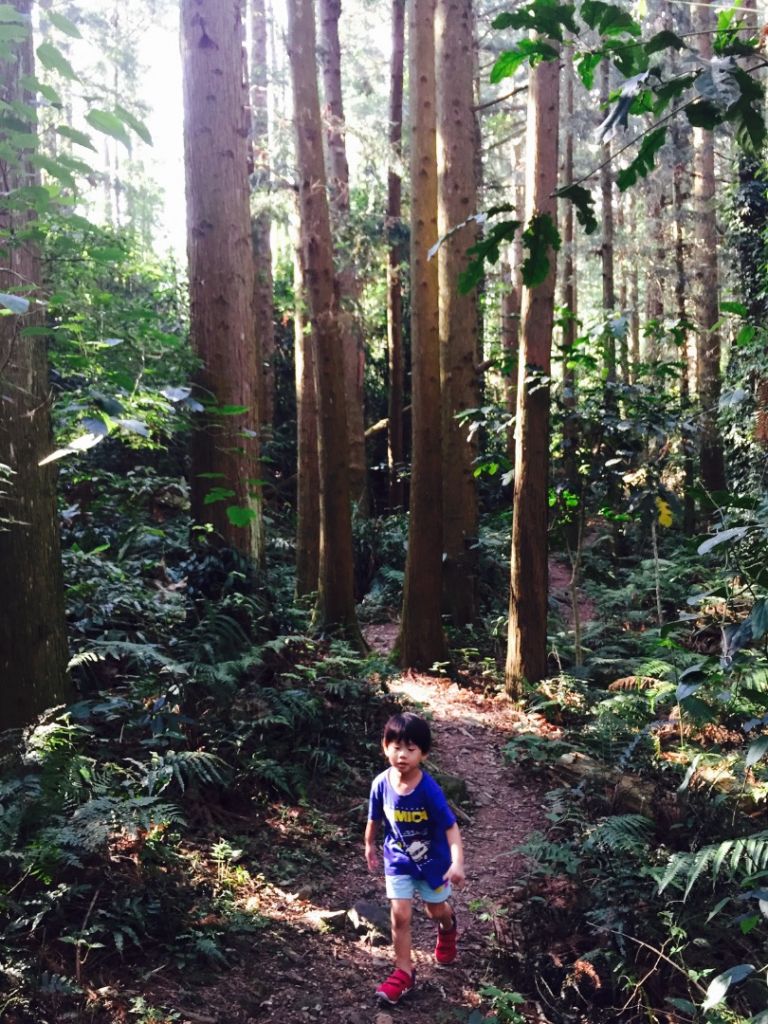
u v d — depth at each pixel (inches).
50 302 116.4
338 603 348.8
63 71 87.4
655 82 72.1
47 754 141.6
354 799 211.5
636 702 256.5
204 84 250.8
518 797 230.8
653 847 176.4
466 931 161.0
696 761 124.5
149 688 198.5
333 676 271.6
